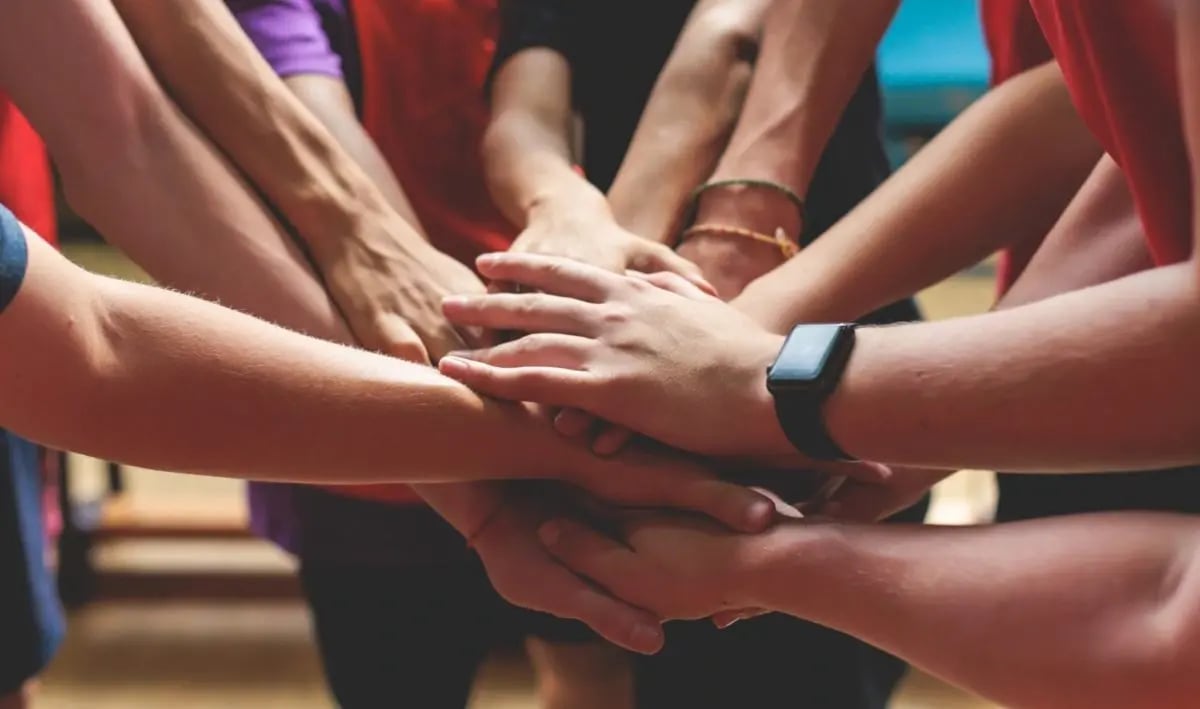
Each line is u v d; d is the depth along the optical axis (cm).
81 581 263
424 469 128
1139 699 112
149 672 239
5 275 115
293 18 148
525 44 153
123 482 277
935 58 278
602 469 131
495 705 227
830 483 135
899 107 279
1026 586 116
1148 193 119
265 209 139
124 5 138
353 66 153
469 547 151
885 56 280
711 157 147
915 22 288
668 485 130
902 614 119
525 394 130
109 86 134
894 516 150
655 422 129
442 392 129
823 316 138
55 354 117
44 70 133
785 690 155
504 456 131
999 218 140
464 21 150
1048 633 115
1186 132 110
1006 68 145
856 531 123
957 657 117
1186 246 119
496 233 154
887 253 139
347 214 139
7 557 148
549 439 132
